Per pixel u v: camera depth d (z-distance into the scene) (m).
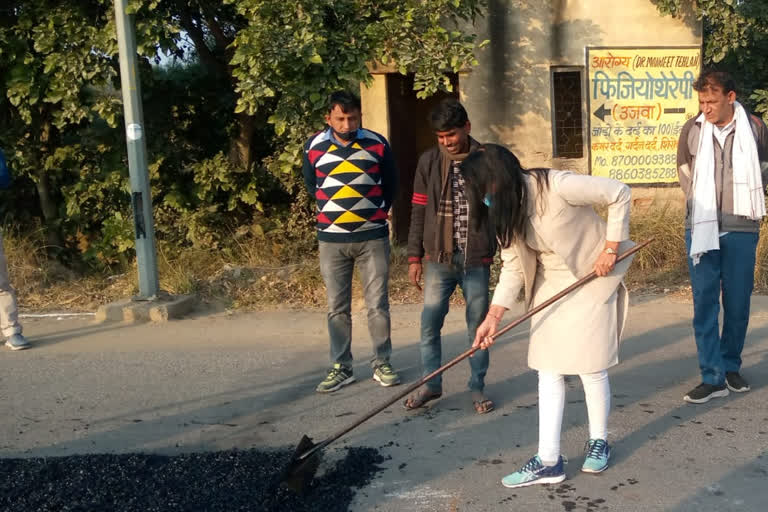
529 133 8.93
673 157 9.06
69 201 9.02
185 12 8.82
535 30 8.78
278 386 4.98
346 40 7.66
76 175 9.47
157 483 3.50
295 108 7.53
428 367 4.44
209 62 9.49
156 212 9.03
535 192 3.24
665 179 9.09
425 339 4.44
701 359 4.39
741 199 4.24
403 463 3.73
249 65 7.29
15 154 8.81
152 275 6.96
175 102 9.46
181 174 9.41
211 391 4.91
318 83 7.45
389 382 4.86
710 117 4.25
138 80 6.80
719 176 4.29
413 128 9.65
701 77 4.27
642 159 9.06
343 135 4.62
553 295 3.41
